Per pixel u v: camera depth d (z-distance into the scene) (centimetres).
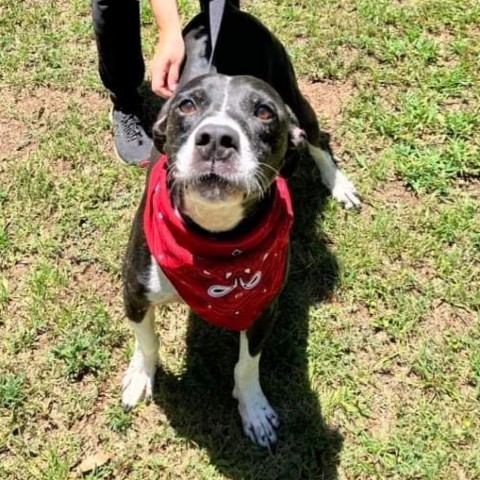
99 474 87
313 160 112
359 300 100
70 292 100
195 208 71
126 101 113
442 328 98
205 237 74
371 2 131
